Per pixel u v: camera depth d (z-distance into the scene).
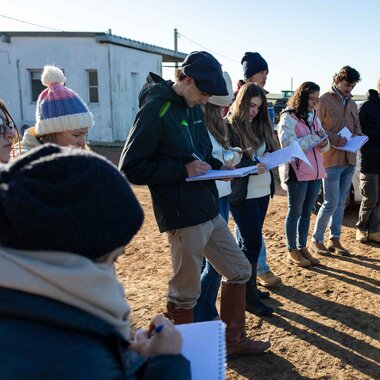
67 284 0.87
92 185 0.89
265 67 4.04
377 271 4.51
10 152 2.03
